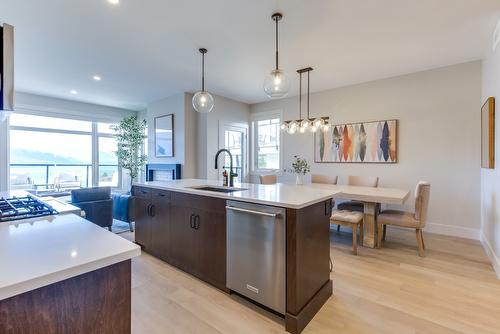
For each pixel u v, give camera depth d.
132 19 2.65
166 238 2.92
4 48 1.11
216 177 5.66
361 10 2.48
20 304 0.73
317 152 5.29
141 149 7.14
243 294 2.10
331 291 2.24
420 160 4.16
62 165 6.32
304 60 3.70
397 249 3.37
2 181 5.31
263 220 1.95
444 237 3.84
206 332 1.77
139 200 3.36
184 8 2.46
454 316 1.95
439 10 2.48
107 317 0.91
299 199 1.97
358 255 3.16
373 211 3.43
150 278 2.54
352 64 3.84
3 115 1.29
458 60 3.70
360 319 1.91
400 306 2.08
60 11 2.50
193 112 5.62
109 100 6.15
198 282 2.46
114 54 3.50
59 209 1.56
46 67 3.96
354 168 4.82
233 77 4.45
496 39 2.84
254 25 2.76
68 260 0.82
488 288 2.36
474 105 3.72
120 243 0.98
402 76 4.29
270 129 6.20
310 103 5.38
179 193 2.73
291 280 1.79
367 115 4.65
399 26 2.78
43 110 5.79
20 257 0.84
